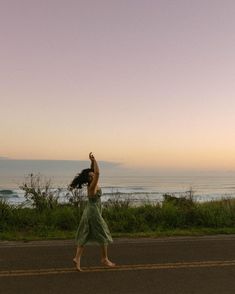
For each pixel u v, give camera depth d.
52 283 7.85
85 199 15.88
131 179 197.75
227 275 8.43
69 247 11.17
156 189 86.12
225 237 12.80
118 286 7.68
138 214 15.10
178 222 14.69
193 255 10.20
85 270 8.77
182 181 169.88
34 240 12.18
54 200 15.98
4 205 14.87
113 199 16.59
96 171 9.02
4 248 11.02
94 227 8.88
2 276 8.30
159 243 11.79
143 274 8.48
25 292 7.32
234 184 131.88
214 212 15.23
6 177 191.62
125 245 11.48
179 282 7.93
